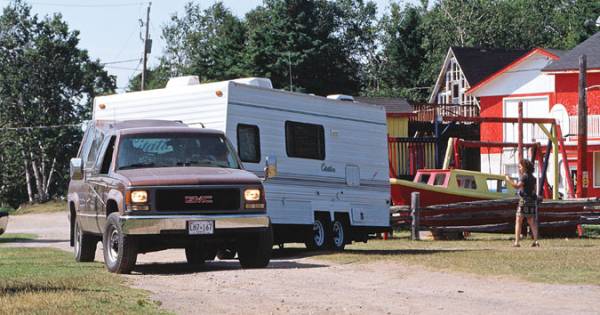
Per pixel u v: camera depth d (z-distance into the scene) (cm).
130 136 3494
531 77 11212
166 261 4056
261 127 4241
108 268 3338
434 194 6431
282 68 15888
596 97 10281
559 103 10506
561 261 3509
